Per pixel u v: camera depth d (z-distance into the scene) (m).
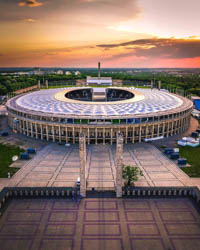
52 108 152.00
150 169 103.56
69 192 84.12
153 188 84.12
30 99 181.38
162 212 75.56
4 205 78.81
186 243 63.28
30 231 67.12
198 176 97.62
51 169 103.44
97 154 120.50
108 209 76.81
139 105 159.88
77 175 98.12
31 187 83.75
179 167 105.69
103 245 62.28
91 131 134.88
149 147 130.25
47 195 84.25
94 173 99.94
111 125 132.00
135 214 74.50
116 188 83.00
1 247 61.53
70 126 133.88
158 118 142.50
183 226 69.50
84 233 66.44
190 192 84.44
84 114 138.25
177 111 148.12
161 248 61.50
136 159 113.94
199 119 195.38
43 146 131.38
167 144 135.12
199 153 121.44
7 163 109.19
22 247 61.59
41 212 75.19
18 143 135.88
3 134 148.25
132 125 134.50
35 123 142.00
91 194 84.94
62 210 76.25
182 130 161.00
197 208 77.75
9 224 69.88
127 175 87.88
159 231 67.44
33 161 111.44
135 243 63.03
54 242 63.22
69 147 130.00
